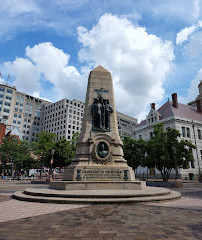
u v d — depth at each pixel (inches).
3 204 402.6
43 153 1603.1
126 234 220.4
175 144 1035.3
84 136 661.9
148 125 2058.3
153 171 1856.5
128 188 547.2
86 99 745.6
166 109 1979.6
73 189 526.9
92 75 764.0
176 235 218.4
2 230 232.2
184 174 1596.9
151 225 255.0
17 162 1907.0
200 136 1838.1
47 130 4439.0
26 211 333.4
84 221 271.4
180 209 355.9
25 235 215.5
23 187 871.1
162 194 499.8
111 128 697.0
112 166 611.5
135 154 1191.6
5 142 2009.1
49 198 429.1
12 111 4030.5
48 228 240.4
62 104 4210.1
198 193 678.5
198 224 261.0
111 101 737.6
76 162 641.0
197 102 2140.7
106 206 379.9
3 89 3961.6
